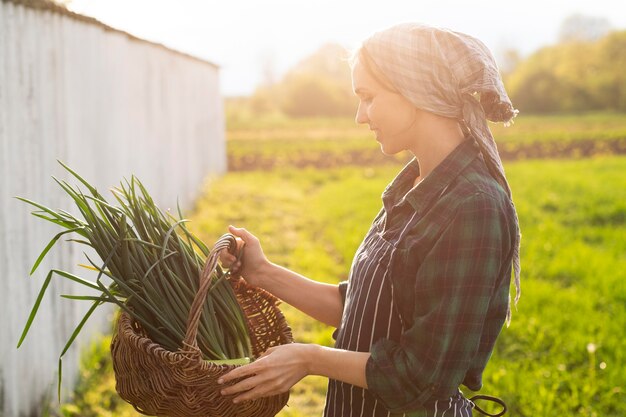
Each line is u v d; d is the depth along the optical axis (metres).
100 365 4.94
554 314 6.35
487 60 1.70
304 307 2.21
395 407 1.73
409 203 1.79
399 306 1.77
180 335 2.00
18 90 3.85
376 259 1.82
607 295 7.11
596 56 61.41
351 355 1.74
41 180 4.18
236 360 2.02
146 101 7.97
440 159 1.77
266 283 2.21
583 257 8.71
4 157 3.66
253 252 2.20
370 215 11.84
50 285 4.25
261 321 2.25
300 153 25.91
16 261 3.79
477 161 1.74
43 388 4.11
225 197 12.84
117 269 2.05
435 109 1.69
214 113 15.45
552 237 10.09
